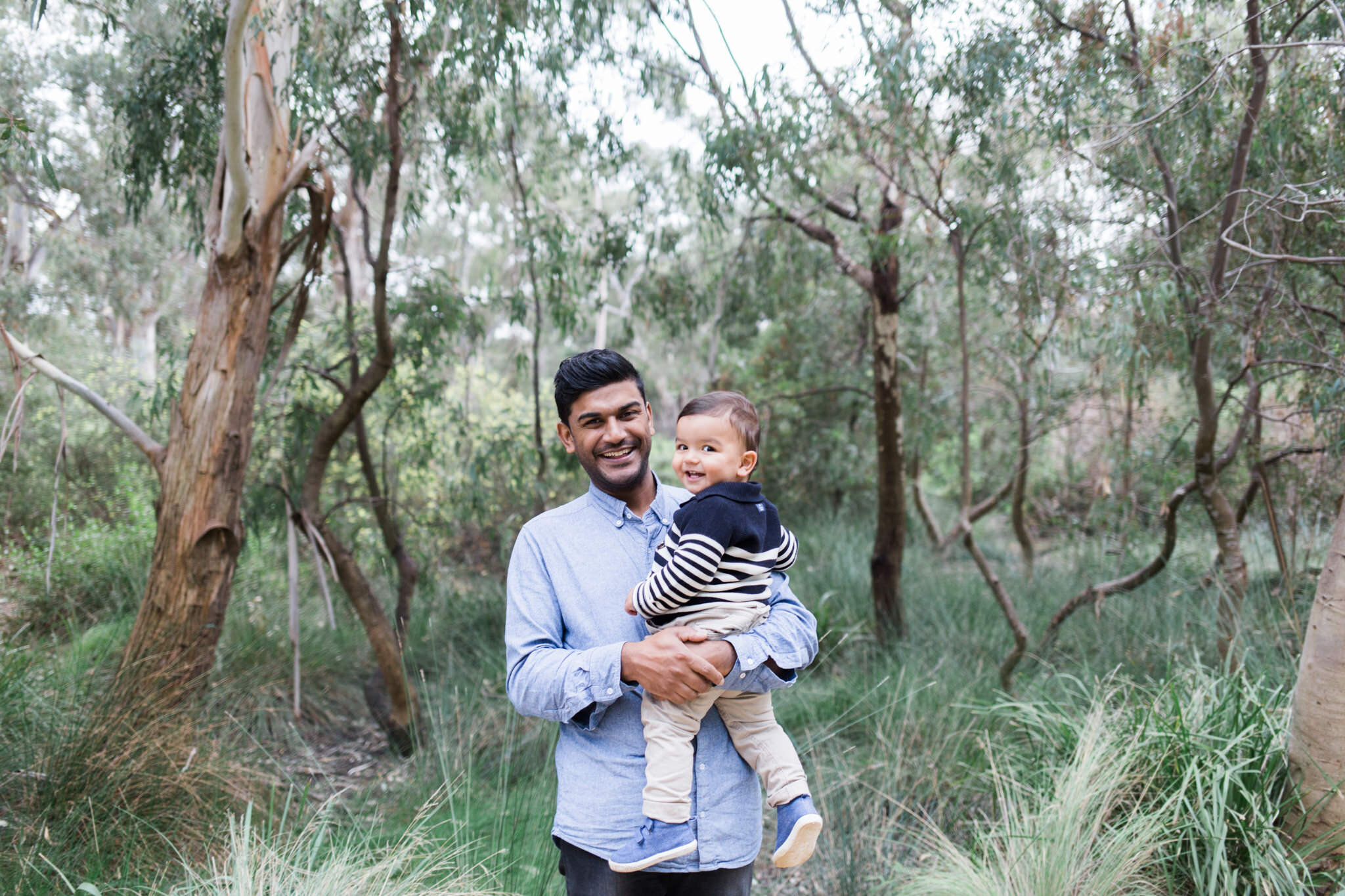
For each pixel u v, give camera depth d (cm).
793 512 1025
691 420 194
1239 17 405
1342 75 373
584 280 607
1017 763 372
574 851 182
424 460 676
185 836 318
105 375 927
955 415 1002
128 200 489
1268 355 448
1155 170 410
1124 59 405
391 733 485
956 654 537
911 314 919
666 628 172
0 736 326
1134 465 600
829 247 611
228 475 413
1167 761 303
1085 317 430
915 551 873
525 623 184
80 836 301
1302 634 411
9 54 581
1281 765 289
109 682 376
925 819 350
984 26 418
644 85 518
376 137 447
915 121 450
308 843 295
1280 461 514
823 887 325
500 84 464
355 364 523
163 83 452
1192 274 400
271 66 425
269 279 431
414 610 659
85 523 737
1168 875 274
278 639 556
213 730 410
